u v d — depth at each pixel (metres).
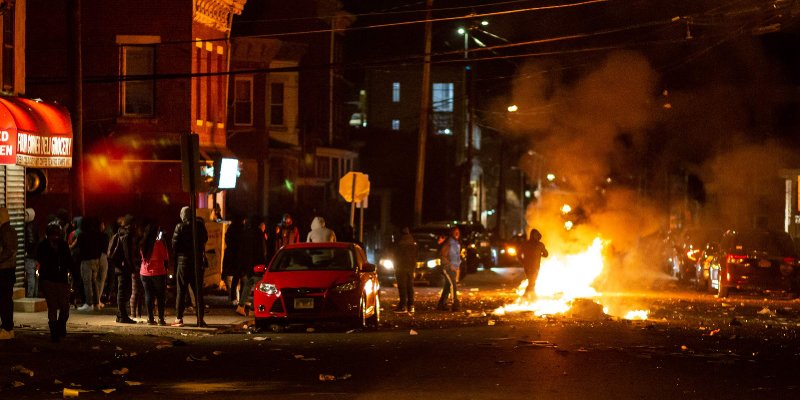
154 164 43.34
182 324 26.69
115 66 43.31
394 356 20.33
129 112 43.81
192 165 26.33
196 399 15.02
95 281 29.72
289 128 63.22
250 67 56.53
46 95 43.50
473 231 59.31
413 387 16.14
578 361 19.34
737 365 18.84
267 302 25.47
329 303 25.39
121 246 26.45
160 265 26.33
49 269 21.47
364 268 26.70
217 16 46.44
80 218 30.33
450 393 15.49
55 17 43.62
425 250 46.72
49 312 21.55
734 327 26.77
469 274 55.78
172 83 43.56
